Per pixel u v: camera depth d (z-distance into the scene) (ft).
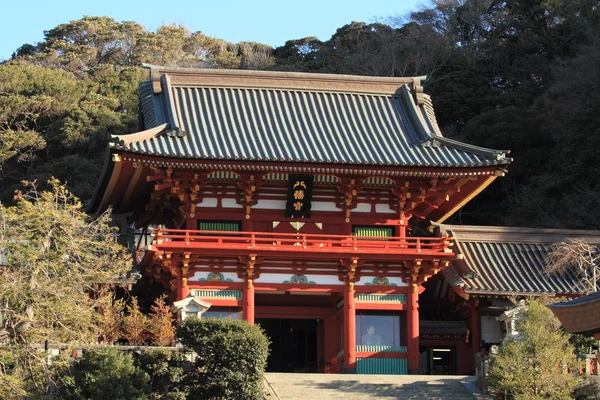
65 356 86.43
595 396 95.35
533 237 138.10
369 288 124.06
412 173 121.80
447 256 123.34
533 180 191.93
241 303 121.19
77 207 93.91
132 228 143.23
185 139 121.29
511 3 268.41
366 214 127.24
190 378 92.48
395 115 136.15
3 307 82.53
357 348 122.52
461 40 276.62
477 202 205.87
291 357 134.21
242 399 91.30
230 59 317.83
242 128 127.24
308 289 123.03
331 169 120.47
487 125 204.03
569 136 189.78
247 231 123.75
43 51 303.89
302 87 137.69
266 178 123.85
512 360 94.68
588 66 213.66
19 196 90.68
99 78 264.93
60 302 84.99
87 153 226.58
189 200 122.21
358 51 277.03
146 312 135.23
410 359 122.52
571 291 128.06
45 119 232.53
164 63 309.63
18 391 79.36
